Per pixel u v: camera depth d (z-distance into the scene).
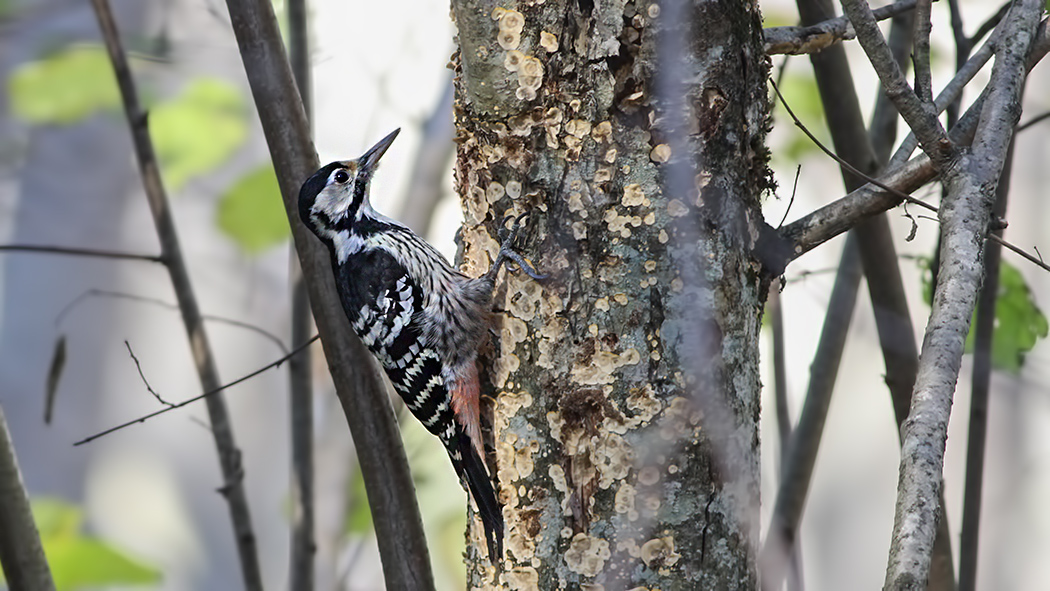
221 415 9.75
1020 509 16.69
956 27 8.86
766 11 13.58
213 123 14.34
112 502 18.09
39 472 17.81
